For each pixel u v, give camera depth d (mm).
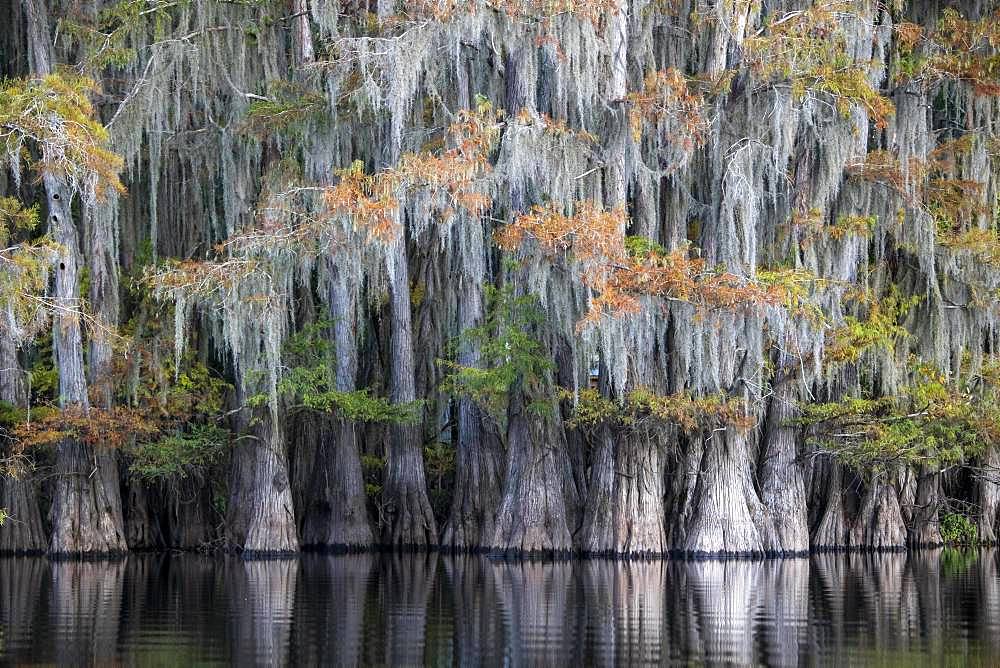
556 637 21375
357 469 42812
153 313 41625
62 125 31312
